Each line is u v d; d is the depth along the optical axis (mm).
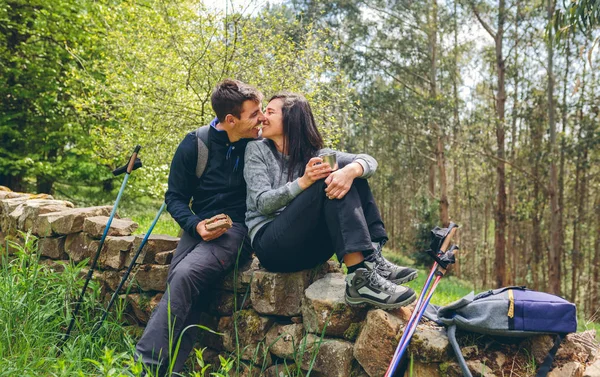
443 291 9758
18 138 12789
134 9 8781
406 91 24156
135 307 3100
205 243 2711
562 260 28109
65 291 3109
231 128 2752
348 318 2486
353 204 2357
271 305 2664
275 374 2623
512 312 2166
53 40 12406
